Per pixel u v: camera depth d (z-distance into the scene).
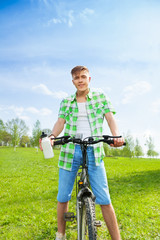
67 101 2.59
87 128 2.42
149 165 20.75
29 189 8.09
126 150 41.03
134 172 13.77
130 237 3.22
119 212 4.57
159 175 11.82
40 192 7.41
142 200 5.84
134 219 4.12
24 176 12.05
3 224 4.13
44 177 11.54
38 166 17.86
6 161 22.52
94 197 1.97
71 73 2.53
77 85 2.46
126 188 7.91
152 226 3.71
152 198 6.08
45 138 2.10
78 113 2.47
